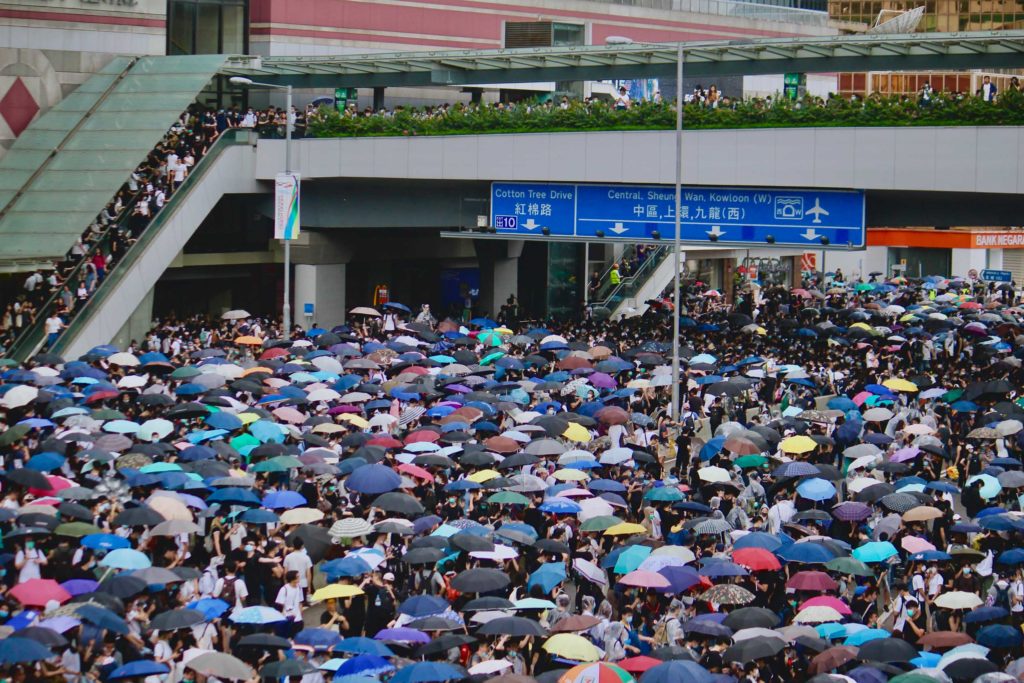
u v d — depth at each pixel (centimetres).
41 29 7456
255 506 3244
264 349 5747
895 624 2914
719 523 3158
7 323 6059
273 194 7581
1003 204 6228
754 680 2422
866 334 6456
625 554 2928
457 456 4050
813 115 6281
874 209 6469
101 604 2459
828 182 6262
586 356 5706
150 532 3011
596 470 3906
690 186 6625
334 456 3775
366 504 3522
